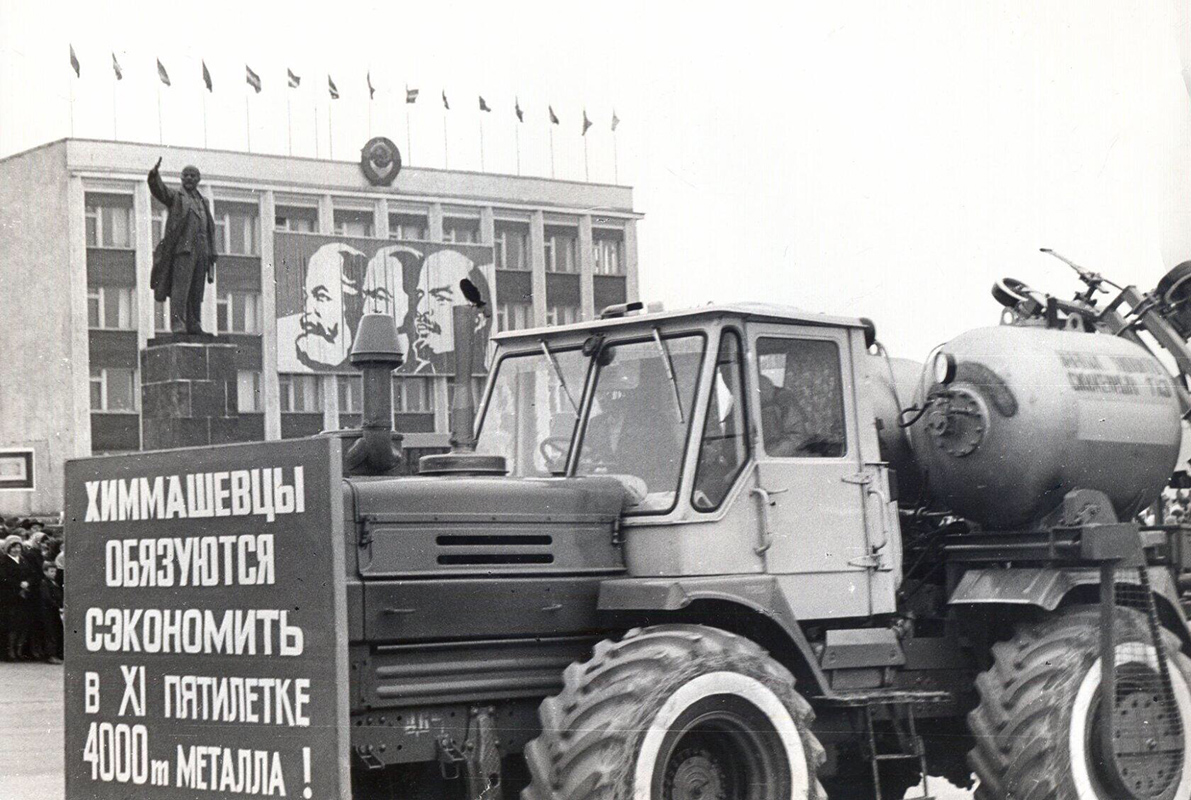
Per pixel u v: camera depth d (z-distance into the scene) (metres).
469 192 17.52
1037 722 6.40
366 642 5.34
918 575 7.27
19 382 26.77
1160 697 6.67
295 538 5.16
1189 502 7.69
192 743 5.43
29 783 8.81
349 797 4.99
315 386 23.14
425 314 19.17
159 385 19.89
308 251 21.98
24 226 26.94
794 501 6.08
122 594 5.70
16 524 18.27
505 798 5.74
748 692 5.48
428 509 5.55
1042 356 6.86
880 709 6.29
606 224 15.22
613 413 6.17
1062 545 6.70
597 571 5.89
